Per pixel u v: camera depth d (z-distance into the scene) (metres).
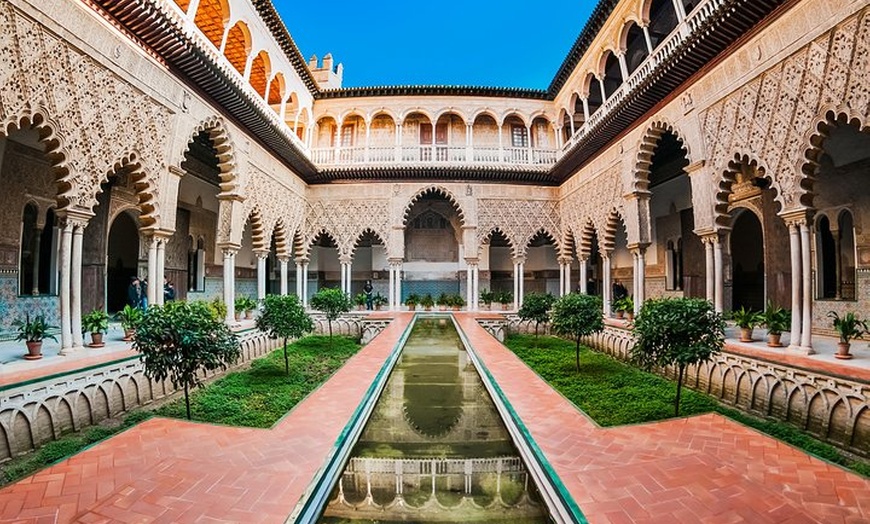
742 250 11.95
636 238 9.75
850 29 4.89
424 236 18.34
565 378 6.91
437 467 3.41
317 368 7.86
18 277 7.91
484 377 5.86
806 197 5.62
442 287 18.16
